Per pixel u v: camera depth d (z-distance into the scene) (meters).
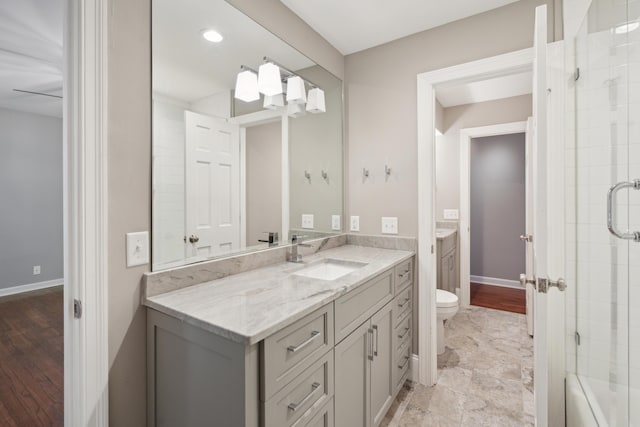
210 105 1.48
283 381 0.98
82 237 1.05
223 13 1.54
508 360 2.42
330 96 2.31
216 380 0.96
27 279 4.35
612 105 1.26
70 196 1.07
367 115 2.37
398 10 1.92
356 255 2.04
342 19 2.02
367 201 2.38
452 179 3.88
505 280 4.59
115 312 1.13
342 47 2.36
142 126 1.21
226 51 1.56
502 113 3.56
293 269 1.67
